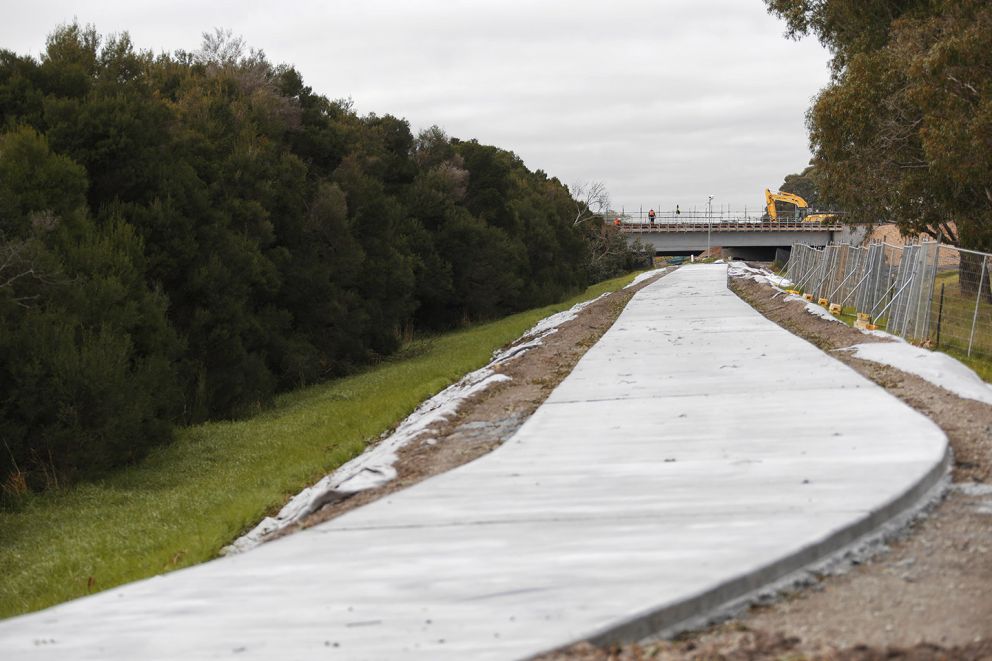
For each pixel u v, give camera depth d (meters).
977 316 19.23
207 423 27.34
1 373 20.52
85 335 22.58
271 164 39.19
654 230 114.19
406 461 10.98
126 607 5.83
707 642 4.75
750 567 5.46
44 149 25.81
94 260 25.00
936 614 4.84
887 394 11.50
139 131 29.72
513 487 8.20
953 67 34.12
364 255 42.72
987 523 6.39
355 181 45.56
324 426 21.11
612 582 5.45
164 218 29.19
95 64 33.81
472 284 59.91
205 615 5.52
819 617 4.96
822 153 44.38
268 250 37.16
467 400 14.84
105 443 20.58
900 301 21.45
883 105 38.44
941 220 41.56
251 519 11.85
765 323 23.02
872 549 6.04
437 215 58.09
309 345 37.91
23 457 19.91
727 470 8.15
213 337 30.33
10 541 15.38
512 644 4.69
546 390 15.15
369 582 5.88
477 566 6.01
